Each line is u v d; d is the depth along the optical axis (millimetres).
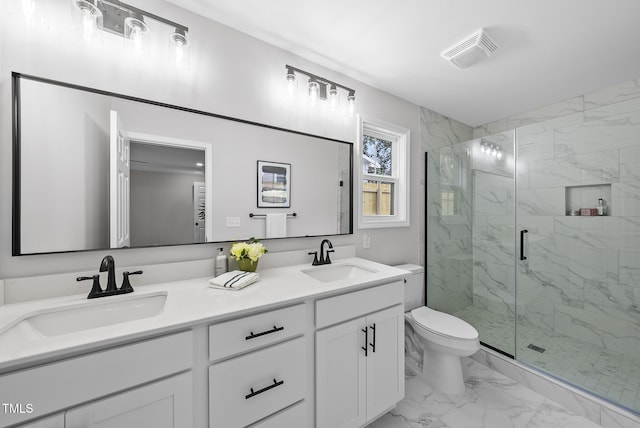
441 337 1620
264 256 1529
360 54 1666
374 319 1325
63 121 1026
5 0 942
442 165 2453
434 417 1469
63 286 1010
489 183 2246
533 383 1689
